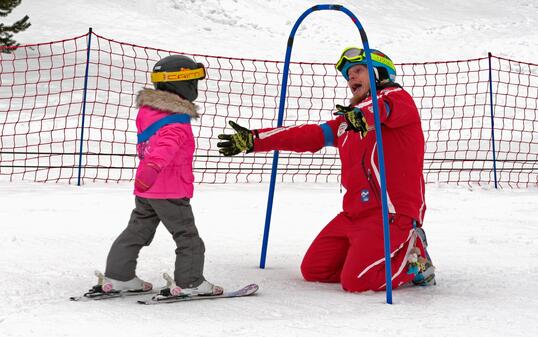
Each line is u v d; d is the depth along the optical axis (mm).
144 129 4566
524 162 14742
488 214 9023
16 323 4004
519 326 4148
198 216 8359
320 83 23703
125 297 4723
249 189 10711
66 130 15258
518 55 29906
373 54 5352
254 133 5305
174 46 28141
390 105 5113
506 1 44000
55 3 31719
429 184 11664
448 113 20750
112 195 9703
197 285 4703
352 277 5102
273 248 6738
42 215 8062
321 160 14273
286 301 4773
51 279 5141
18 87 19812
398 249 5199
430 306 4672
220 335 3850
